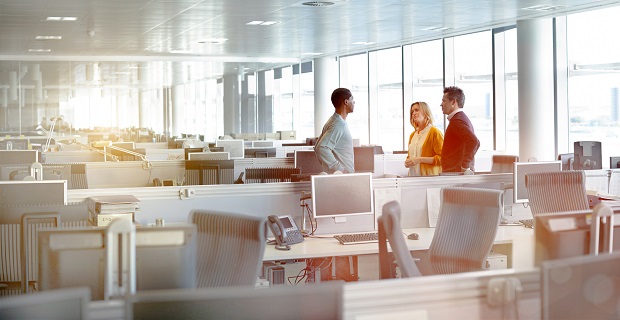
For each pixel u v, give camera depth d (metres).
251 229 2.65
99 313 1.45
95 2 8.01
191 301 1.40
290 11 8.87
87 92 13.58
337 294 1.44
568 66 9.45
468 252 3.82
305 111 15.39
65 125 13.42
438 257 3.94
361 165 7.05
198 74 14.43
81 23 9.67
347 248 4.20
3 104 13.11
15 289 3.64
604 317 1.64
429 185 4.91
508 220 5.21
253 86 14.88
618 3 8.34
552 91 9.62
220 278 2.67
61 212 3.54
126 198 4.07
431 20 9.84
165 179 7.39
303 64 15.29
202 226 2.79
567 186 4.89
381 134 14.02
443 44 11.89
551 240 1.97
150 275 1.95
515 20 9.79
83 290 1.34
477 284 1.70
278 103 15.10
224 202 4.53
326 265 4.51
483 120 11.08
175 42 12.06
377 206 4.77
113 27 10.09
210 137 14.47
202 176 7.15
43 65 13.38
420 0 8.16
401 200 4.84
